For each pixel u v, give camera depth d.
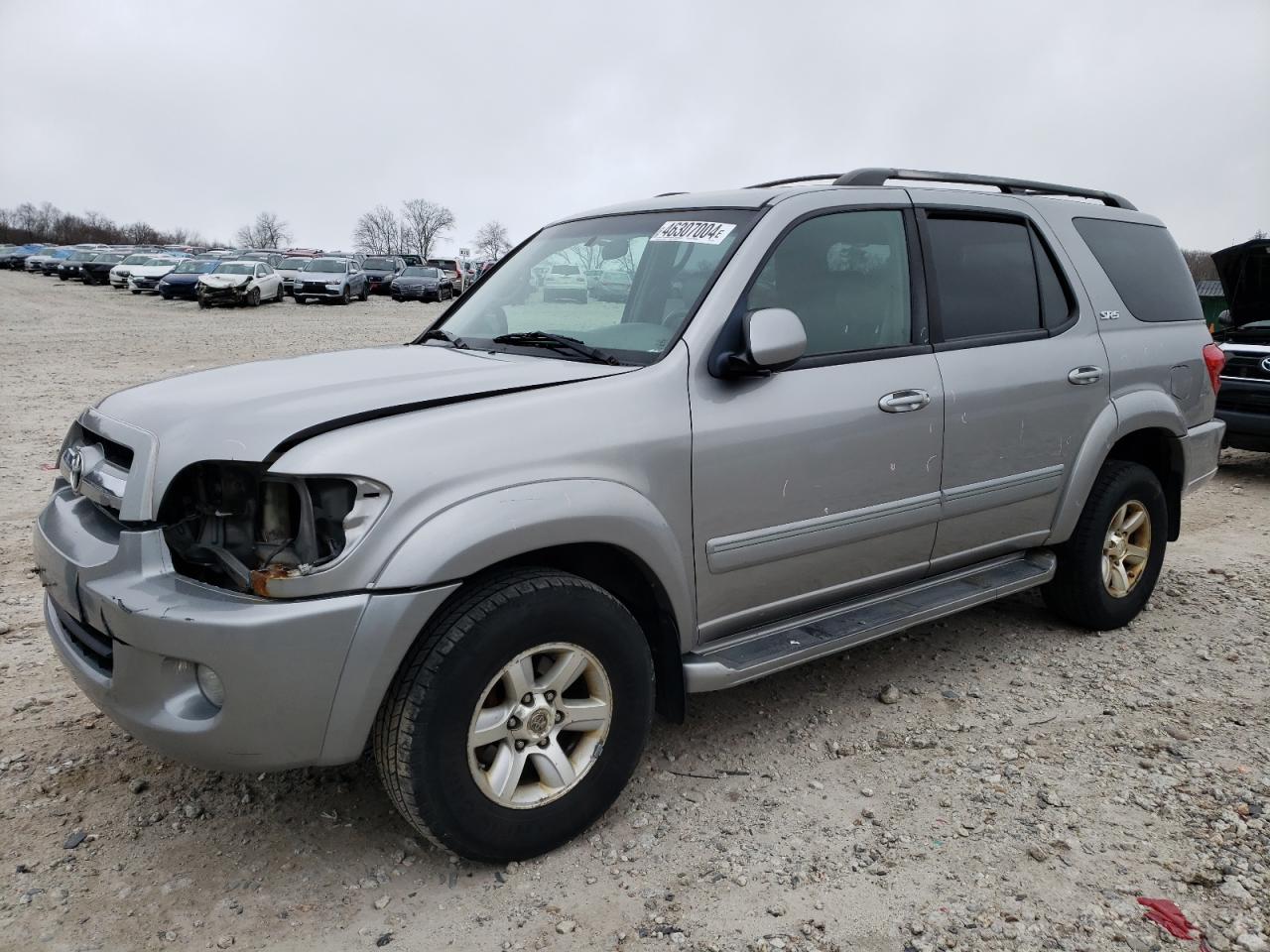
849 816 3.11
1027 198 4.38
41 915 2.62
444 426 2.65
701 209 3.62
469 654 2.60
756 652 3.29
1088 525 4.45
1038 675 4.20
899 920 2.61
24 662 4.21
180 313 28.56
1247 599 5.21
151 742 2.61
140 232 132.00
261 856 2.90
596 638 2.85
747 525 3.22
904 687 4.08
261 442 2.54
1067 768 3.40
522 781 2.88
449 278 39.62
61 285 43.12
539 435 2.76
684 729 3.71
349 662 2.48
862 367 3.52
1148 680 4.15
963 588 3.97
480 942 2.54
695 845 2.96
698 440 3.06
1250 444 7.97
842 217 3.60
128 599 2.54
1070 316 4.34
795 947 2.51
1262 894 2.71
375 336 21.31
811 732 3.68
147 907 2.66
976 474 3.89
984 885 2.76
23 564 5.48
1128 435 4.76
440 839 2.70
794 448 3.28
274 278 34.31
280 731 2.49
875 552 3.65
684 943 2.53
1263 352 7.80
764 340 3.04
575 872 2.83
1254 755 3.49
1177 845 2.94
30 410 10.85
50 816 3.08
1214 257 8.16
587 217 4.09
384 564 2.49
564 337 3.42
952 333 3.86
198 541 2.64
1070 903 2.68
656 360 3.11
